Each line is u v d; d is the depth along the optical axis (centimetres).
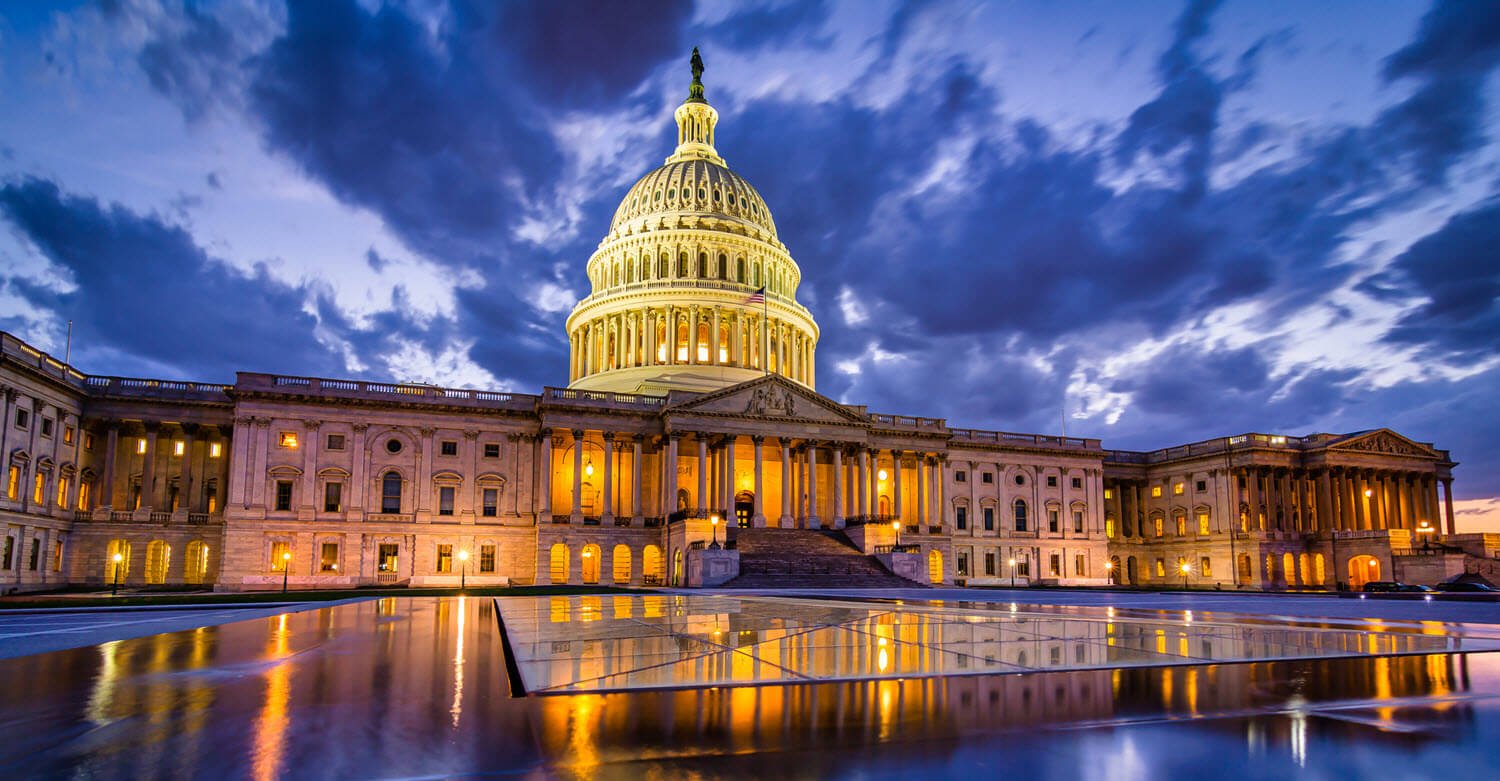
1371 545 10219
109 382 8312
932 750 896
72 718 1081
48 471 7562
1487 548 9850
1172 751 887
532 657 1630
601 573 8744
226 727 1022
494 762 859
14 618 3456
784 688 1261
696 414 9019
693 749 905
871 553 8306
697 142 13700
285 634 2358
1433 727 999
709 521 8188
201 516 8300
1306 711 1088
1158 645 1864
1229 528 10869
